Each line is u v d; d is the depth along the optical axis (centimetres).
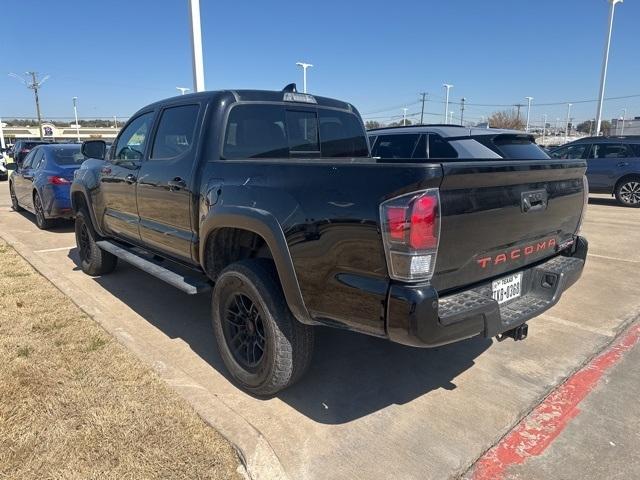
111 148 528
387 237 239
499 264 295
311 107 439
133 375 331
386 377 359
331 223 263
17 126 10562
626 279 604
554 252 353
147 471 244
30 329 404
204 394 310
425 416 309
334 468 260
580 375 362
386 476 255
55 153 880
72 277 591
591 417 309
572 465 265
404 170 237
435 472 259
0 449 256
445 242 249
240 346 341
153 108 450
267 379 312
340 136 470
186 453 258
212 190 345
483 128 801
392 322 243
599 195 1570
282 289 302
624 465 266
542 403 325
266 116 400
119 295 525
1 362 345
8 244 712
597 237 866
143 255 473
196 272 422
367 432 292
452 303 263
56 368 339
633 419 307
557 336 431
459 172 242
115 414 287
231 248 367
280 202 291
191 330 434
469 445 281
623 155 1298
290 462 264
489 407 320
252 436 269
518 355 394
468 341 421
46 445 260
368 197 247
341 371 367
